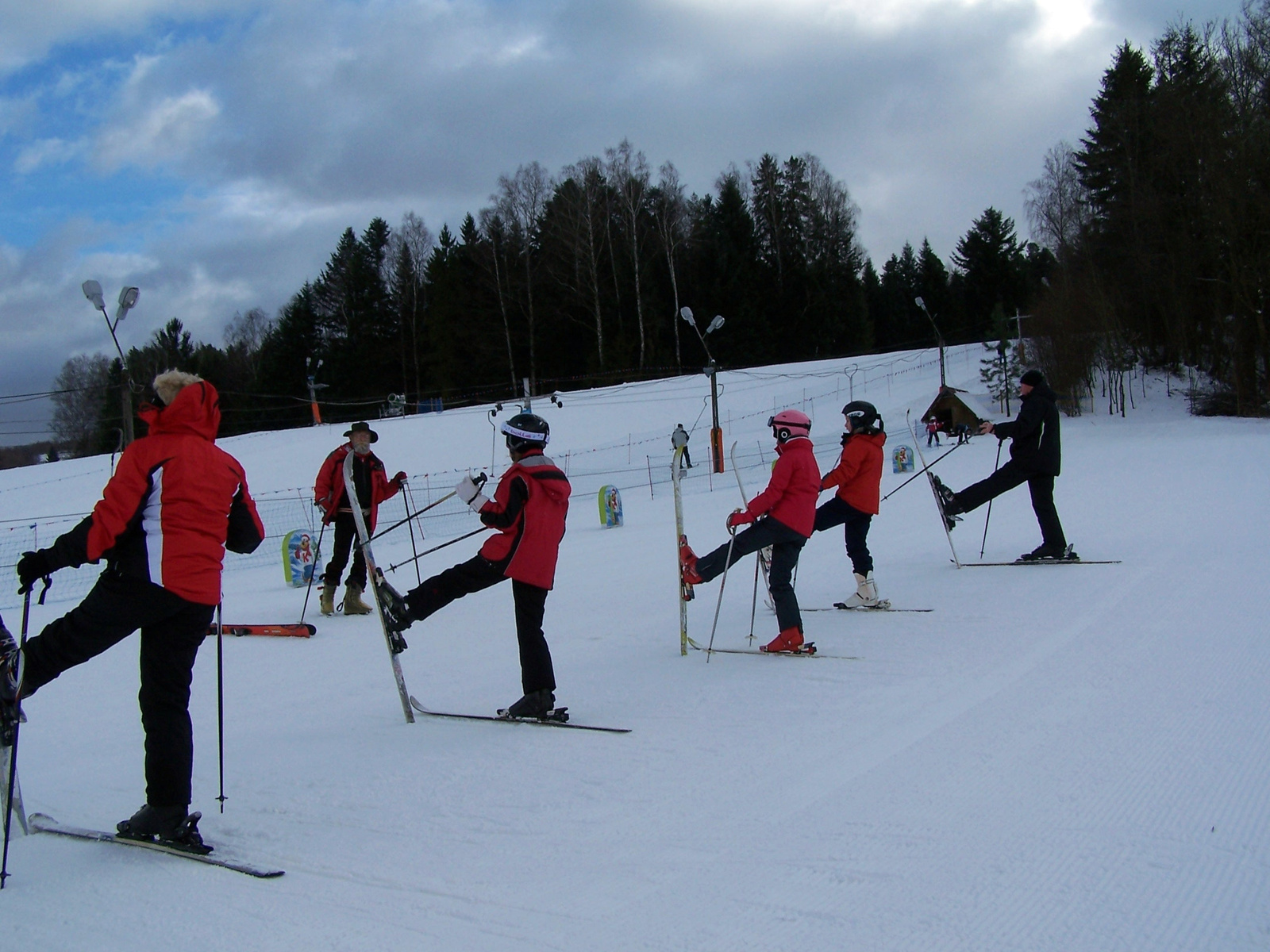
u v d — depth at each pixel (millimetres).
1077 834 2746
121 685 5863
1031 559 7898
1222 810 2859
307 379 59969
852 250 66188
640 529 14352
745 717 4230
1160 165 37438
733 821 3012
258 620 8039
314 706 4988
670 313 57344
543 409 38812
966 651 5148
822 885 2516
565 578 9359
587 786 3449
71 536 2902
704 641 5996
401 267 61562
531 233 56469
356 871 2783
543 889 2590
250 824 3227
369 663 6035
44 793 3711
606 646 6055
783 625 5426
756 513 5344
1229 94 35375
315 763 3926
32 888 2723
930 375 44656
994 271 70625
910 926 2264
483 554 4504
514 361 56781
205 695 5383
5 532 18078
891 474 21141
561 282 54906
